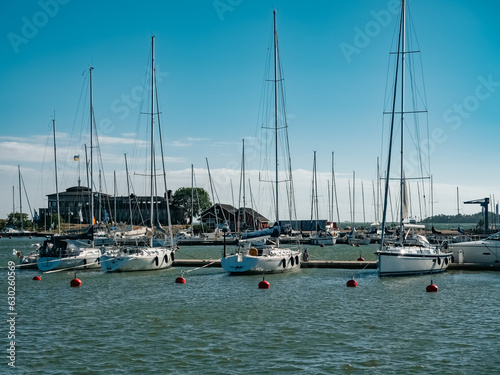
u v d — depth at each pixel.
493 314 31.81
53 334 27.73
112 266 51.94
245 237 51.81
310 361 22.98
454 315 31.64
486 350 24.39
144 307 34.75
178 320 30.81
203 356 23.80
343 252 87.00
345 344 25.50
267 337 26.83
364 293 39.72
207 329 28.58
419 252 49.72
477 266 52.69
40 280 47.78
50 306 35.25
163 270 54.56
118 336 27.28
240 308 34.28
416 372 21.59
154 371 21.91
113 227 89.75
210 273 52.12
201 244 108.25
